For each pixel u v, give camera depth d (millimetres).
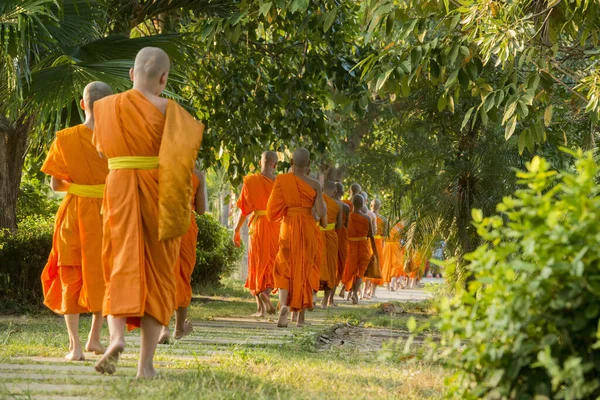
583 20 9828
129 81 12234
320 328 13883
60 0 12875
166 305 6957
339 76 16562
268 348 10258
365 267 21891
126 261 6816
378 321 16188
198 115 18922
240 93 17766
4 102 12664
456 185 17359
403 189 18500
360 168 24500
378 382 7645
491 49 8945
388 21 10125
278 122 18078
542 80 9461
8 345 9500
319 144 18000
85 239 8586
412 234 17922
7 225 16375
